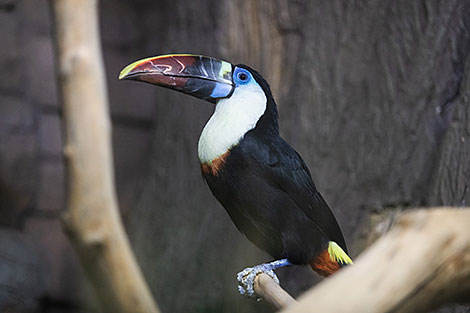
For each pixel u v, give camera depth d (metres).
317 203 8.04
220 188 7.83
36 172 16.92
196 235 14.55
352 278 3.58
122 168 17.95
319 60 12.51
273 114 8.15
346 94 12.02
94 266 4.09
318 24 12.67
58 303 16.59
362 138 11.66
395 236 3.83
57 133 17.27
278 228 7.82
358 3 12.03
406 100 11.05
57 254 16.86
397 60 11.26
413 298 3.70
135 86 18.22
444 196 9.18
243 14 13.97
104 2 18.14
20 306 15.27
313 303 3.47
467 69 9.43
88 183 4.10
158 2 17.92
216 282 13.96
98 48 4.41
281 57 13.48
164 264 14.97
